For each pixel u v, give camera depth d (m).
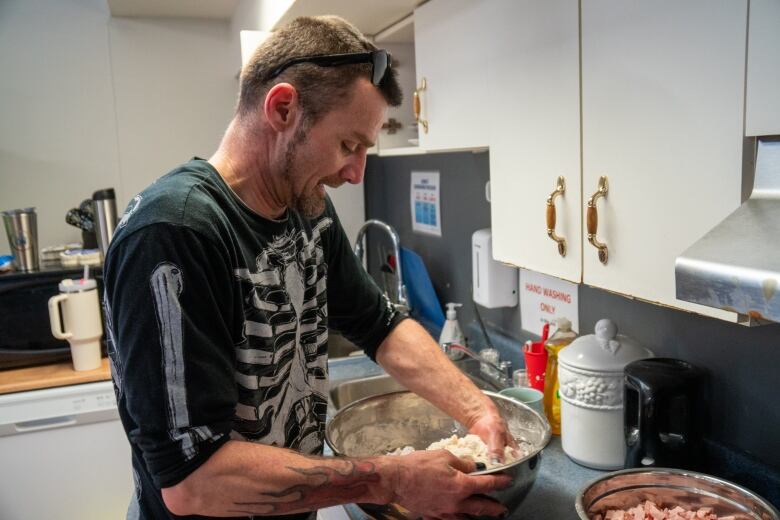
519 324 1.94
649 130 0.93
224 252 0.92
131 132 3.08
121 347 0.85
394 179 2.81
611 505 1.05
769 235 0.72
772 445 1.15
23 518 2.31
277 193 1.03
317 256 1.18
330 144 0.96
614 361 1.28
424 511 0.98
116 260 0.86
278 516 1.09
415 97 1.67
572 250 1.13
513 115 1.25
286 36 0.96
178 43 3.10
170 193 0.89
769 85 0.74
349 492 0.93
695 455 1.18
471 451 1.18
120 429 2.37
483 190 2.06
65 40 2.95
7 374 2.37
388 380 1.93
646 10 0.91
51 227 3.03
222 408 0.88
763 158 0.78
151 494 1.01
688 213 0.88
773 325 1.12
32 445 2.28
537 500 1.23
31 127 2.95
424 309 2.51
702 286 0.73
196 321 0.86
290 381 1.11
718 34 0.80
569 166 1.11
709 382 1.26
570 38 1.07
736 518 1.00
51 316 2.33
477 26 1.36
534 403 1.48
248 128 1.00
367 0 1.61
